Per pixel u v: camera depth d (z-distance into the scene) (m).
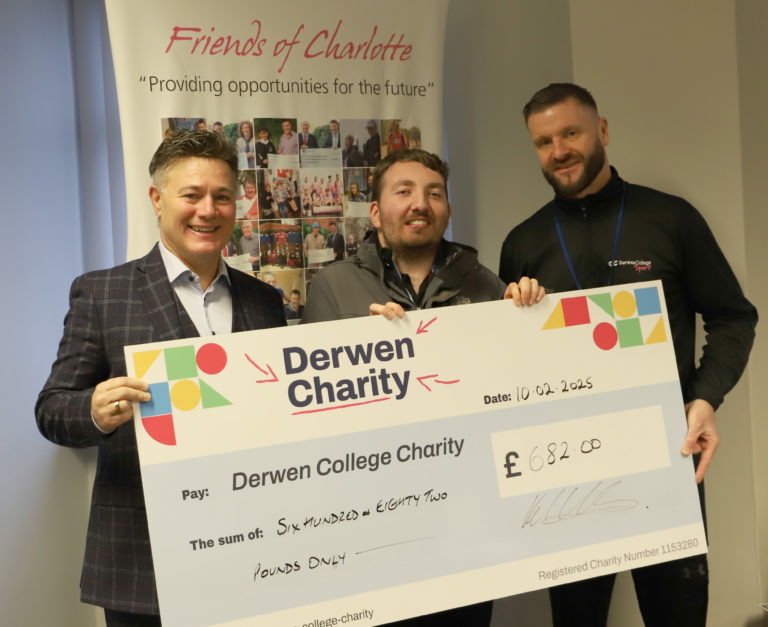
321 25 2.61
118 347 1.75
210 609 1.54
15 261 2.61
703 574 2.16
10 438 2.54
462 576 1.69
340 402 1.67
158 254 1.85
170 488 1.55
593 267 2.22
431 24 2.72
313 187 2.63
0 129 2.55
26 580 2.60
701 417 1.90
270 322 1.94
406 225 1.95
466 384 1.75
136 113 2.41
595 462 1.79
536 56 2.99
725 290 2.16
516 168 3.10
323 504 1.63
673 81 2.60
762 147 2.53
